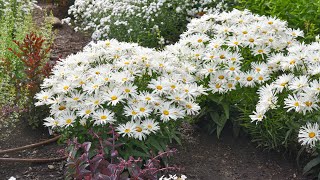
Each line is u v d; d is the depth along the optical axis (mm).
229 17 1362
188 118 1232
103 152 1030
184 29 1943
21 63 1565
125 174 1054
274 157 1254
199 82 1301
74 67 1201
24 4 2086
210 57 1264
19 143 1302
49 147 1285
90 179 959
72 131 1122
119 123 1118
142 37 1844
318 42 1330
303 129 1124
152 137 1109
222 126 1280
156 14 1847
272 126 1199
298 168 1209
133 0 1896
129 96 1127
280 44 1309
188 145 1304
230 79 1239
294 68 1227
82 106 1094
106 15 1932
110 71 1146
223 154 1271
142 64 1154
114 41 1256
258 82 1228
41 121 1361
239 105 1286
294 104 1091
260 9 1755
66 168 1143
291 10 1697
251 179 1176
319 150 1116
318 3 1648
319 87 1081
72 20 2273
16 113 1325
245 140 1321
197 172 1194
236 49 1304
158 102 1101
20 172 1187
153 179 1010
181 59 1309
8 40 1642
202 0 1946
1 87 1365
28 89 1336
